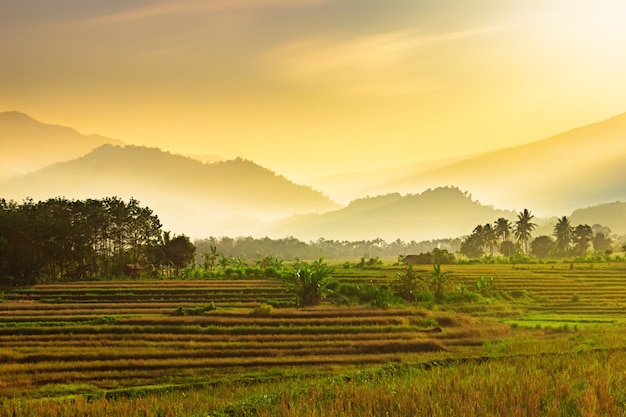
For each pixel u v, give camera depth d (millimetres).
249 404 26641
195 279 127688
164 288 102938
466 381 26625
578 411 20703
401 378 30578
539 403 21672
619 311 88188
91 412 29797
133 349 53188
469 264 172750
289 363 49000
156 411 28688
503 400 21750
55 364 47469
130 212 146375
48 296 95188
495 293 103812
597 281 121438
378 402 23453
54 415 30469
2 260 113125
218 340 58281
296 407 23828
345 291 96812
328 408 23219
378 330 63188
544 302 97750
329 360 49594
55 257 128625
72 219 135000
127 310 77625
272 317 68750
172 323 64312
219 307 79188
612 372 27922
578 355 38656
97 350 52500
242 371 46250
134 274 136250
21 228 121062
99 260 143000
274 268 131375
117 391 38531
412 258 184125
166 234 149250
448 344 56750
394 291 96250
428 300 93750
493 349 49062
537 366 33406
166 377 44156
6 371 45750
